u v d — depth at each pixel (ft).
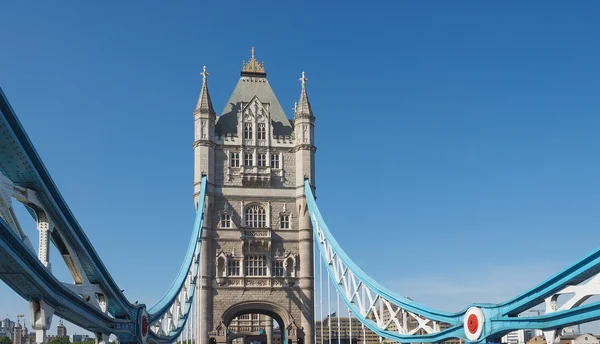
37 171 110.32
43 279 114.83
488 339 152.25
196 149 334.03
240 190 334.24
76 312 135.13
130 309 175.94
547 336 136.26
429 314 189.37
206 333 313.32
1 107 94.58
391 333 219.20
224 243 326.65
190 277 302.86
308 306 325.83
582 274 123.44
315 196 337.93
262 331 364.38
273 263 329.72
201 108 336.70
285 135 348.38
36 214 119.24
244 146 339.77
